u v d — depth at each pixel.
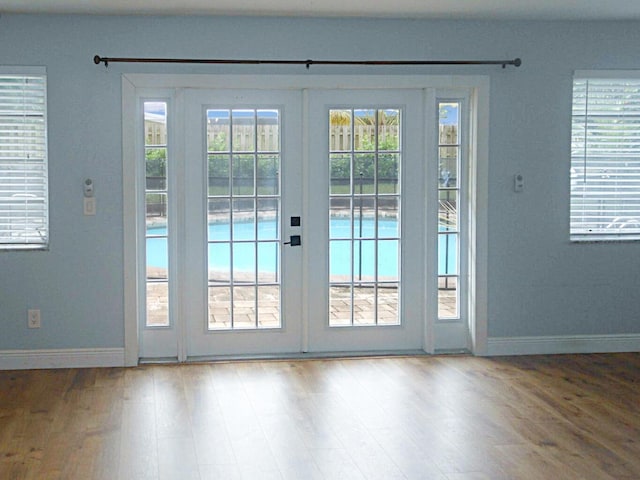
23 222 5.34
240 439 3.86
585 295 5.80
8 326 5.32
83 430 4.01
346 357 5.59
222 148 5.50
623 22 5.68
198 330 5.56
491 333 5.71
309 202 5.59
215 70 5.36
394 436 3.90
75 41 5.25
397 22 5.48
